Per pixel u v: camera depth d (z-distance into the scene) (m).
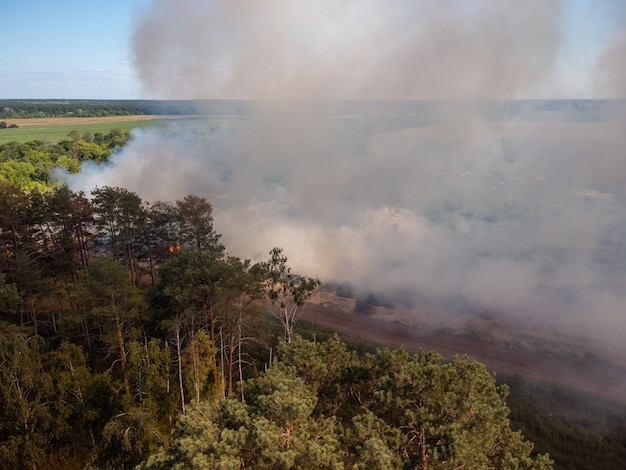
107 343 28.06
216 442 11.98
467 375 15.52
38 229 39.09
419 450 13.78
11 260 35.31
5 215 34.69
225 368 29.59
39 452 22.33
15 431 22.34
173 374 25.34
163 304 30.22
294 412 12.73
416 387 14.53
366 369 17.45
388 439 13.53
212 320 26.55
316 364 16.77
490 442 13.18
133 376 24.08
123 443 19.84
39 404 22.64
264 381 15.05
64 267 38.72
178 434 13.45
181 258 29.33
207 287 25.66
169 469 12.19
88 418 23.52
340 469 11.30
